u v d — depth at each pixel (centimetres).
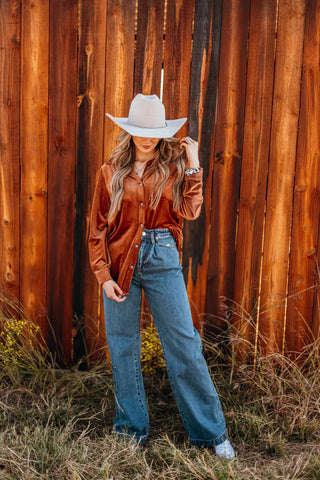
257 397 277
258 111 293
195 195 225
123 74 294
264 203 301
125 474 216
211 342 308
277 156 297
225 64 289
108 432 248
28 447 225
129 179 227
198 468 215
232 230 304
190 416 237
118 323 238
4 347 309
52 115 300
